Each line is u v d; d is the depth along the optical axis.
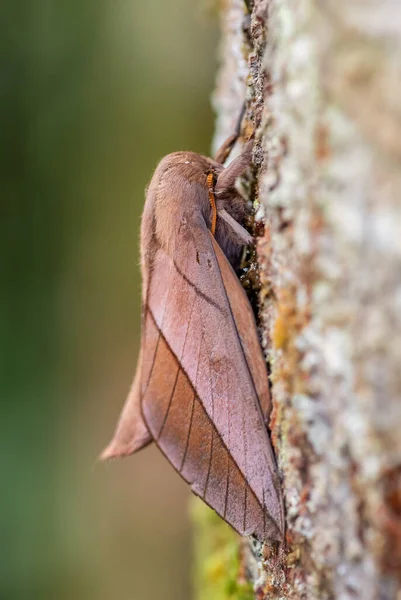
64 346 0.76
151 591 0.70
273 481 0.30
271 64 0.29
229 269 0.31
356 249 0.27
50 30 0.71
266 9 0.30
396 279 0.27
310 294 0.28
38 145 0.73
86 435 0.75
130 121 0.72
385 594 0.27
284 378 0.29
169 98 0.71
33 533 0.68
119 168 0.73
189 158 0.32
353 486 0.28
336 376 0.28
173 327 0.31
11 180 0.73
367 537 0.28
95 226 0.76
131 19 0.70
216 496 0.30
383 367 0.27
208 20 0.44
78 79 0.72
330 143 0.27
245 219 0.32
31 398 0.73
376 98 0.27
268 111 0.29
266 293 0.30
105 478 0.74
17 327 0.73
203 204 0.32
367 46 0.27
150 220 0.32
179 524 0.73
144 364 0.31
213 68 0.69
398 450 0.27
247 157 0.31
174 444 0.31
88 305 0.77
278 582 0.30
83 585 0.68
